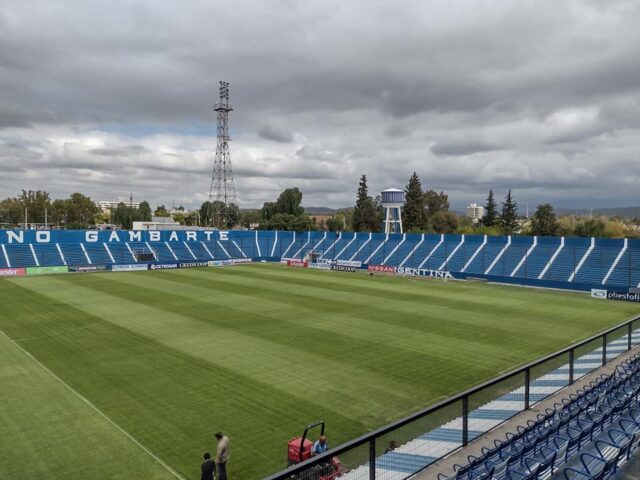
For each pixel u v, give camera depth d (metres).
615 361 21.56
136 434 18.03
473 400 16.81
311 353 28.62
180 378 24.06
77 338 31.64
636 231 127.38
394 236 87.06
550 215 118.94
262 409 20.44
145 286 56.06
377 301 47.41
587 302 49.78
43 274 67.81
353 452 16.20
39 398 21.41
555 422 14.52
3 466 15.71
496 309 44.41
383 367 26.30
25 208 171.00
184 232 92.75
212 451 16.84
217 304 44.28
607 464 10.61
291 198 155.25
